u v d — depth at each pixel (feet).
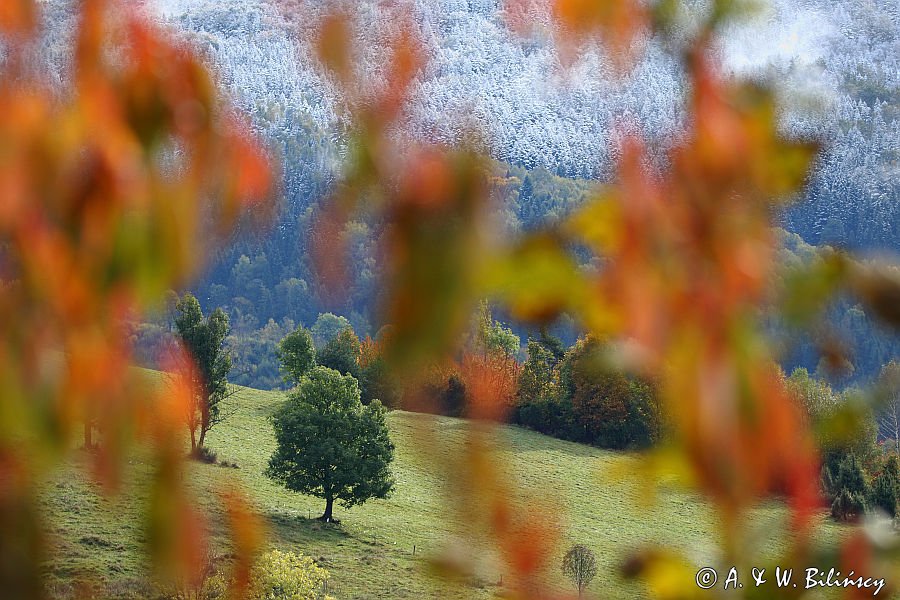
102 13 3.81
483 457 3.56
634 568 3.69
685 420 3.51
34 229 3.76
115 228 3.81
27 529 3.67
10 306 3.75
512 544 3.66
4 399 3.70
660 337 3.53
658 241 3.52
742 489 3.50
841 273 3.45
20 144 3.74
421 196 3.49
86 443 3.84
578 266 3.51
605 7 3.51
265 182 3.78
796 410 3.49
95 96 3.82
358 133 3.49
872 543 3.55
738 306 3.51
